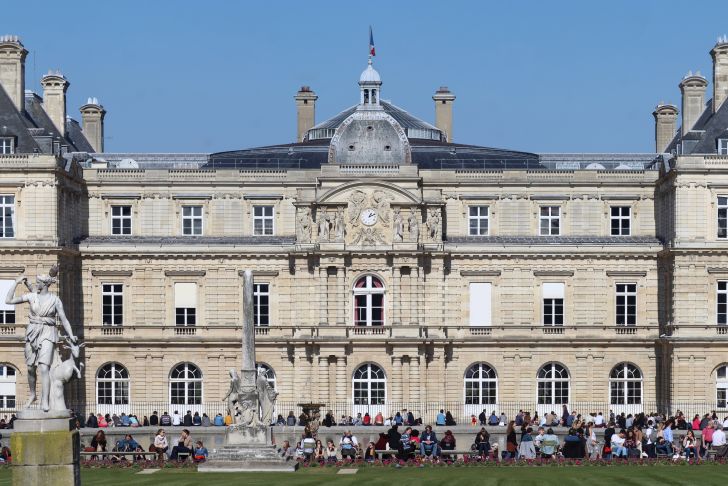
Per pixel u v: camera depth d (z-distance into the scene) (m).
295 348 139.88
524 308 142.00
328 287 140.25
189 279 142.12
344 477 86.56
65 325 61.91
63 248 135.62
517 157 154.38
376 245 140.00
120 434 114.88
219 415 132.50
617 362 141.62
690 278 136.12
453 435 116.69
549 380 141.50
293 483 81.25
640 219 144.75
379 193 140.50
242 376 95.38
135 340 140.75
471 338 140.62
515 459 100.88
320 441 108.44
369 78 144.75
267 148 155.75
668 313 139.00
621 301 142.62
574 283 142.38
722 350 135.62
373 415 139.25
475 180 144.25
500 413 140.88
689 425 123.69
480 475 88.62
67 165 140.50
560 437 115.56
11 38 142.12
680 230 136.12
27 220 135.00
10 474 86.31
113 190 144.62
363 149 142.25
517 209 144.62
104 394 141.12
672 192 137.88
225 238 143.75
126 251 141.50
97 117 173.88
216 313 141.88
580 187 144.50
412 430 105.94
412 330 139.25
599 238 144.00
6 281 135.38
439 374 140.38
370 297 140.50
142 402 140.75
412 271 139.75
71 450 59.78
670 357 136.75
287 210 144.50
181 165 159.62
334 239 140.25
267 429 95.19
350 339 138.88
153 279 141.88
